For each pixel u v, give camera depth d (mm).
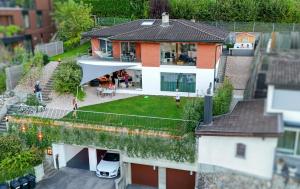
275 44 31656
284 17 52250
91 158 34531
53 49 50969
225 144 26562
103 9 59344
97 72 38375
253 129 24828
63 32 55125
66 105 38094
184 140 29203
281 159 24281
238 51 45094
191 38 36469
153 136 30141
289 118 25516
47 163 34875
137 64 39562
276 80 24781
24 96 40031
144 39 37469
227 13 52906
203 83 38375
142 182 34125
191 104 30250
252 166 25594
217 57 39719
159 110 35844
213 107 29516
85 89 42031
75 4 55625
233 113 28969
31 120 33812
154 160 31109
